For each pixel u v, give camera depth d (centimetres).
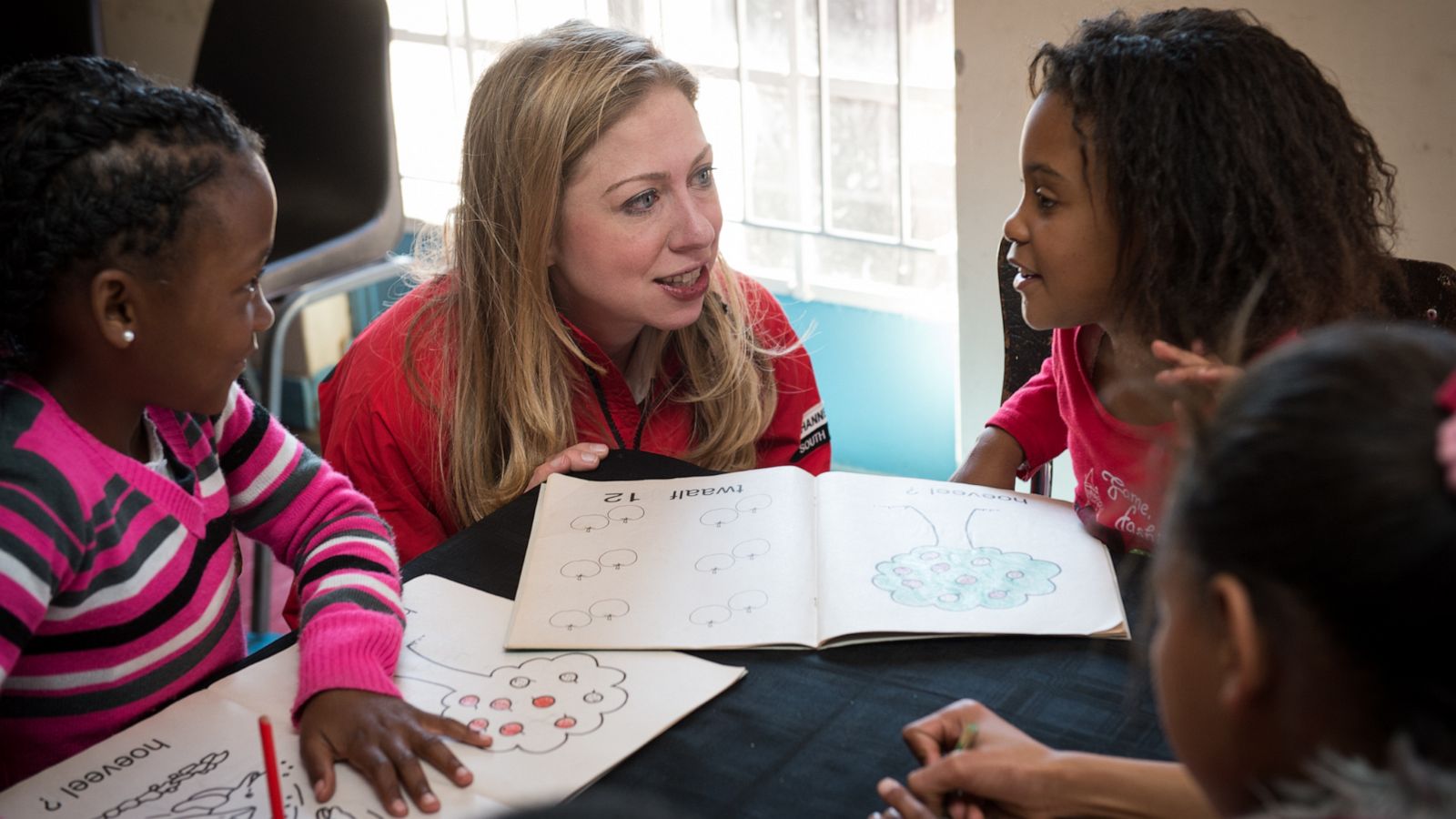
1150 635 89
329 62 216
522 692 86
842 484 110
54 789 78
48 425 85
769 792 76
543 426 125
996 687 84
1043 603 92
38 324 84
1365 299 101
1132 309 102
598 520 107
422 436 130
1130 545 102
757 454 148
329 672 84
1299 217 96
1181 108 95
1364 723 47
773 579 96
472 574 102
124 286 82
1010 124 184
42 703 90
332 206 219
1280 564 46
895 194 231
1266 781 52
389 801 75
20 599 81
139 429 94
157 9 274
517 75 125
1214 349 98
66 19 240
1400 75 155
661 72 125
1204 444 51
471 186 128
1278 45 99
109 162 80
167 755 81
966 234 196
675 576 98
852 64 226
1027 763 73
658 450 140
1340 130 99
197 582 95
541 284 126
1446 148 155
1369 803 45
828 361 245
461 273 131
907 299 232
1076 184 100
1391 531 44
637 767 78
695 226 125
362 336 138
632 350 141
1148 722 80
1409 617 44
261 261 88
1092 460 117
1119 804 71
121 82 84
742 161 239
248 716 85
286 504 106
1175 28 100
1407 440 45
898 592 94
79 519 85
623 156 122
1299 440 47
